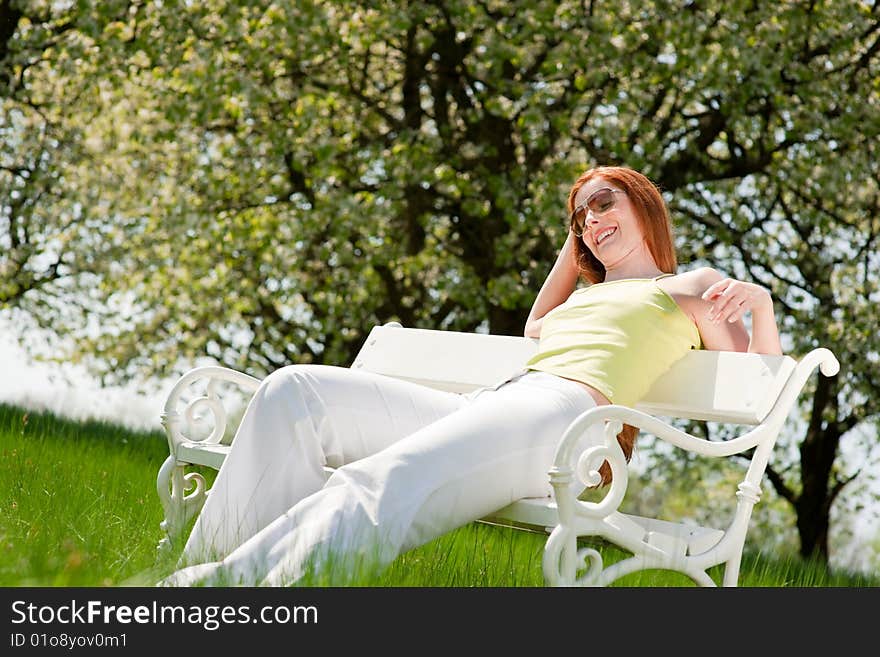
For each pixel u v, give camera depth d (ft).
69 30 33.99
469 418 9.49
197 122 31.07
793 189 34.42
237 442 9.80
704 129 33.47
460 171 32.73
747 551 20.07
